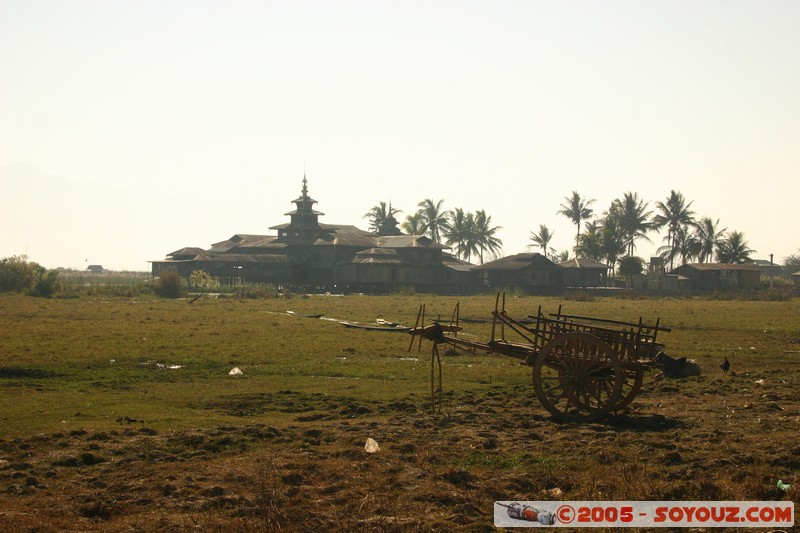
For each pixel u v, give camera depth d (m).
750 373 31.67
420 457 17.25
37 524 13.20
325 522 13.20
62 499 14.66
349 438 19.20
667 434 19.45
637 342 21.41
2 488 15.34
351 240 139.62
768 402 23.88
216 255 133.75
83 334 44.28
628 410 22.38
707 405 23.92
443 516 13.71
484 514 13.80
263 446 18.56
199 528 12.92
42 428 20.67
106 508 13.98
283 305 80.56
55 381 29.42
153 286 99.56
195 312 66.06
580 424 20.84
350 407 23.62
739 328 53.16
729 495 14.54
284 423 21.62
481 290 124.25
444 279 137.75
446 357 36.59
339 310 72.69
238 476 15.77
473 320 60.12
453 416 22.05
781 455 16.73
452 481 15.62
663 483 15.22
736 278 133.00
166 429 20.67
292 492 14.97
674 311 75.06
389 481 15.66
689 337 46.84
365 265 128.38
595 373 21.42
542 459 17.20
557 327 22.14
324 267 136.00
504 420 21.39
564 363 21.55
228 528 12.94
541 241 173.25
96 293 95.56
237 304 81.38
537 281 131.25
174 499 14.55
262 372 31.97
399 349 39.19
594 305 87.56
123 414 22.91
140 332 46.00
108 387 28.14
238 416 23.08
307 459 17.27
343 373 31.70
